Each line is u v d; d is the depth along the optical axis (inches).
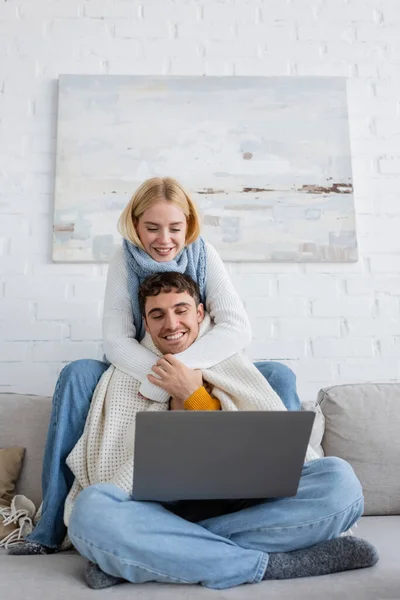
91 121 83.0
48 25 87.7
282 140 83.7
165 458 41.4
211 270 64.4
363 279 81.3
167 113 83.9
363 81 87.7
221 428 40.8
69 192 80.7
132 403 55.7
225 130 83.7
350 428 65.0
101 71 86.1
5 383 76.5
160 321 57.2
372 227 83.0
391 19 90.2
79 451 53.2
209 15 88.9
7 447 62.7
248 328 60.9
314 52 88.3
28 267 79.7
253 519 44.5
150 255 63.1
